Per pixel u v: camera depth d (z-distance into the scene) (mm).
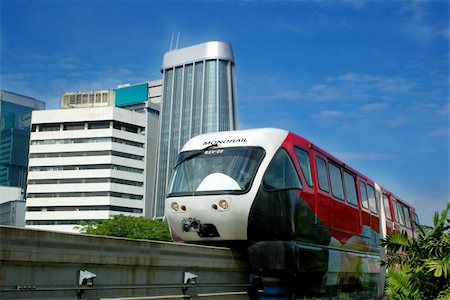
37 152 137750
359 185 15711
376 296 16391
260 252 10438
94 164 134375
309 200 11641
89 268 7109
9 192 163125
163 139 170000
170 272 8711
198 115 168125
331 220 12781
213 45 172500
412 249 8820
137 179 139875
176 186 11086
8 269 6051
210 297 9508
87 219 131750
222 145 11156
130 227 83938
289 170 11125
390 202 20016
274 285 10680
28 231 6266
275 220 10391
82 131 136125
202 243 10953
